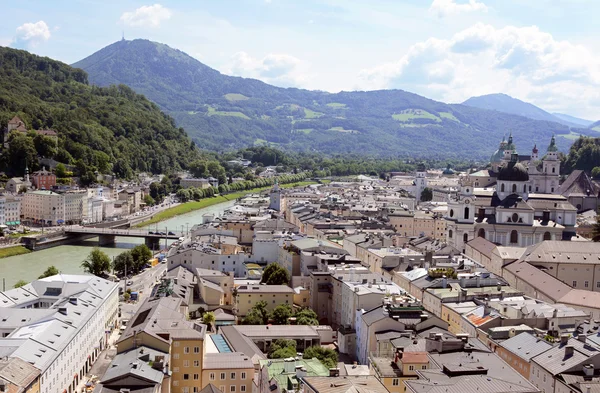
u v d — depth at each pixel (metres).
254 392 194.88
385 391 149.12
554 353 183.75
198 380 194.12
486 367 165.88
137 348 188.00
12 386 163.12
